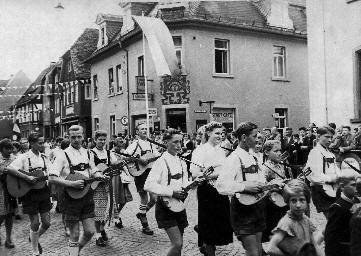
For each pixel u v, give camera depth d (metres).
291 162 11.80
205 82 20.17
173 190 4.60
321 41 13.66
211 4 21.11
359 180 3.18
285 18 22.91
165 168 4.72
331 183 5.35
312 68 13.95
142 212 7.36
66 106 31.92
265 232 5.11
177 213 4.65
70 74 30.78
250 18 21.94
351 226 3.04
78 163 5.37
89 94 29.48
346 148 8.14
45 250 6.58
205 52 20.25
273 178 5.11
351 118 12.76
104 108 25.98
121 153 7.70
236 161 4.34
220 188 4.32
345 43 12.99
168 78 19.88
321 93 13.66
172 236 4.56
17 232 8.12
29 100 38.38
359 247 2.93
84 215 5.30
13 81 28.97
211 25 20.23
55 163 5.26
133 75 22.19
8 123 39.00
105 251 6.30
